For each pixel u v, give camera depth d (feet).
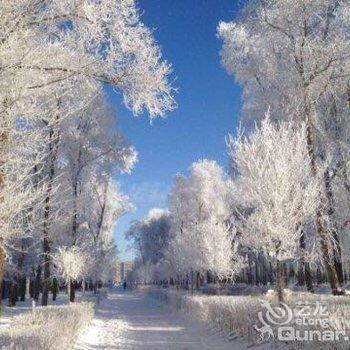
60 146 58.39
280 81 52.75
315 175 44.34
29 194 17.97
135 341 39.45
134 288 304.30
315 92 47.37
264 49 55.62
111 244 129.18
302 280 105.70
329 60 45.80
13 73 17.33
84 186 68.33
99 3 22.62
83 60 22.94
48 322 31.89
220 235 73.26
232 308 39.04
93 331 47.91
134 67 24.08
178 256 123.34
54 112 20.61
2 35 17.12
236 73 65.98
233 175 70.54
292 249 33.81
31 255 87.86
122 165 69.62
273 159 34.17
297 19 47.70
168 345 36.27
